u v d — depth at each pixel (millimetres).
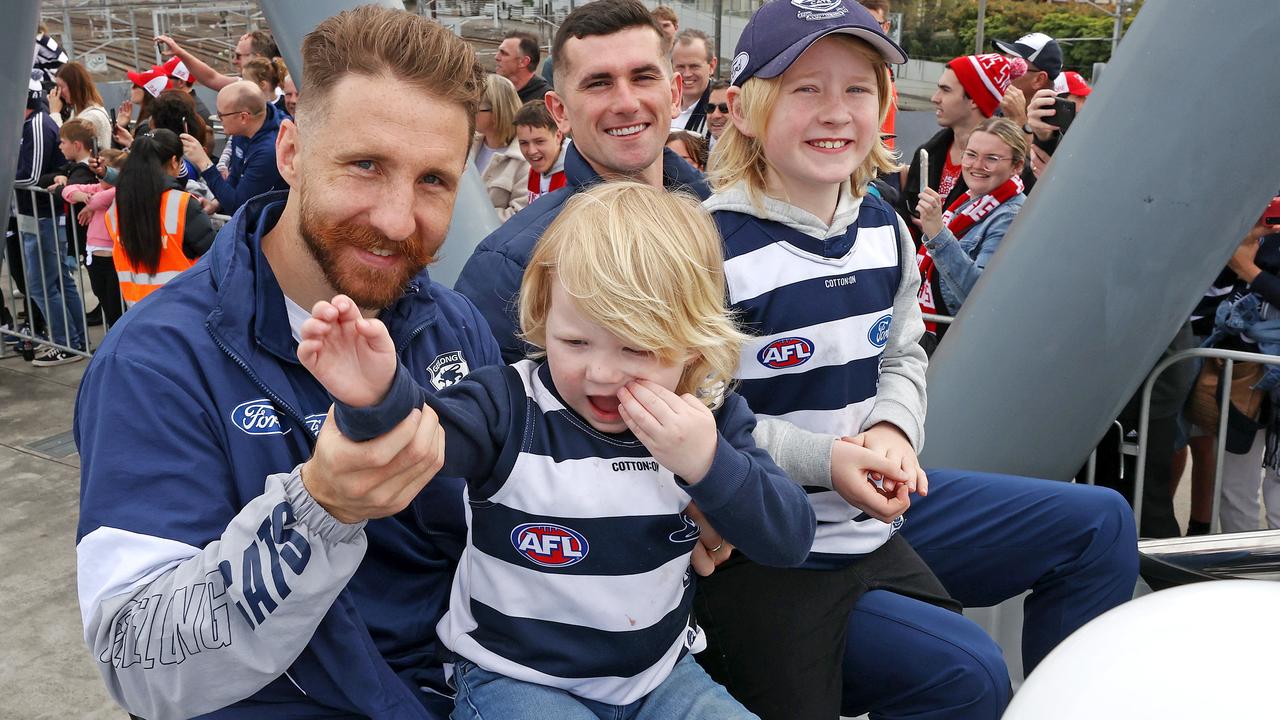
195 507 1161
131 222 4598
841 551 1653
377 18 1199
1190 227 1893
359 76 1153
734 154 1729
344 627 1232
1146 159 1875
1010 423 2105
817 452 1579
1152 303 1969
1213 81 1800
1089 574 1847
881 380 1812
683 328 1203
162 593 1078
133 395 1173
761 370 1653
